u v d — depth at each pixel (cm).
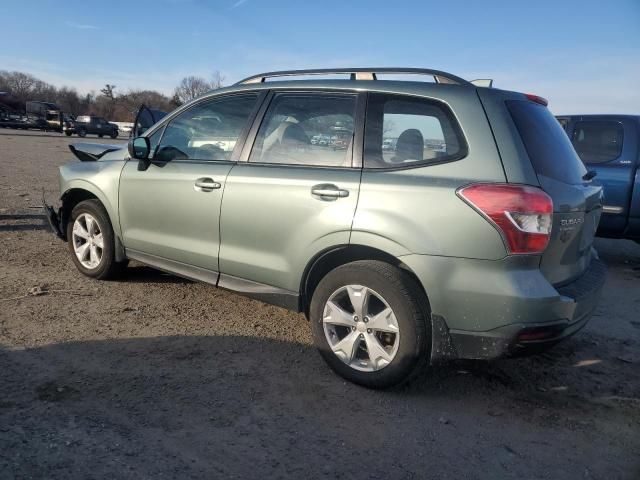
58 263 578
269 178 371
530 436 301
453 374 369
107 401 309
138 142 442
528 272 296
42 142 2916
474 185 299
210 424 293
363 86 358
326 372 362
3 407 295
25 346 372
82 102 9419
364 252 340
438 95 329
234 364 366
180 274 440
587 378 376
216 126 423
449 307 305
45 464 251
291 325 442
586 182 362
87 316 433
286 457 269
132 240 470
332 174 346
